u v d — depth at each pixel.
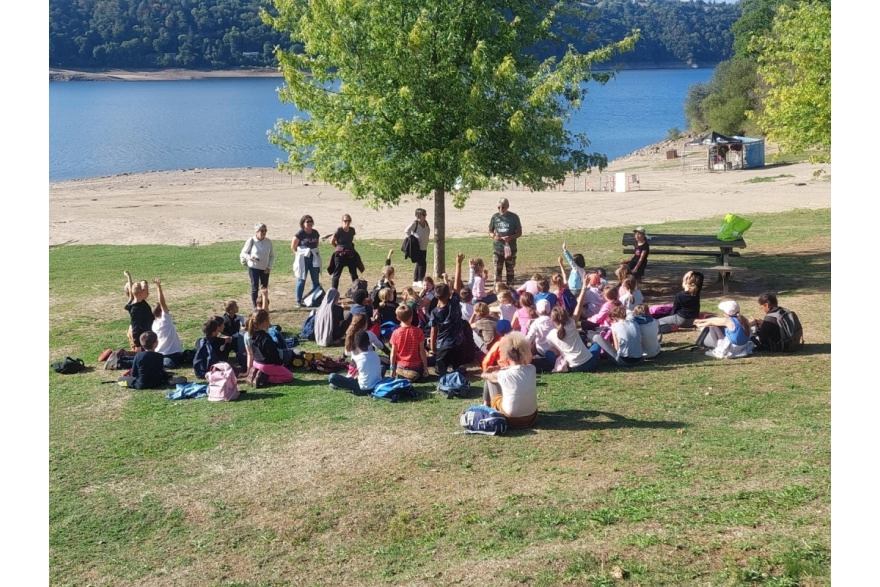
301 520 7.49
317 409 10.43
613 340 12.03
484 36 17.19
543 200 41.88
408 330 11.42
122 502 8.02
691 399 10.10
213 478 8.49
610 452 8.46
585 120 120.69
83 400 11.21
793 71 21.81
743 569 5.86
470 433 9.19
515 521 7.07
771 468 7.70
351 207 40.12
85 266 23.66
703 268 17.22
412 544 6.95
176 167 72.00
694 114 83.19
